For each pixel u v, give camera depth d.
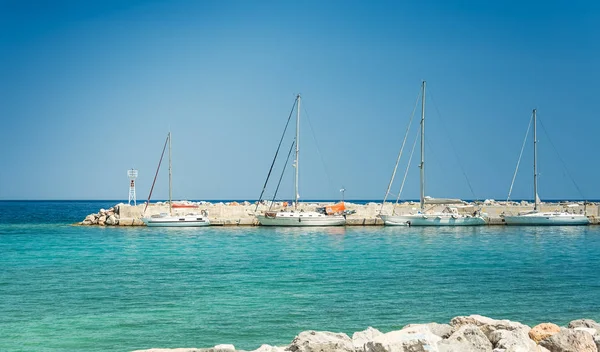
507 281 27.95
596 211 80.56
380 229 66.38
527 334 14.44
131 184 75.25
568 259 37.75
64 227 71.19
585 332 13.59
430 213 72.31
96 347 16.73
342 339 13.86
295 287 26.03
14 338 17.67
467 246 47.12
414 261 36.09
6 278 28.92
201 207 74.56
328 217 69.25
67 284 27.05
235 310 21.25
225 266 33.72
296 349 13.23
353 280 28.05
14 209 169.00
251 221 70.50
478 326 14.98
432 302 22.73
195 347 16.77
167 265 34.22
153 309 21.50
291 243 49.78
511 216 73.31
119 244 48.84
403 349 11.96
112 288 25.91
